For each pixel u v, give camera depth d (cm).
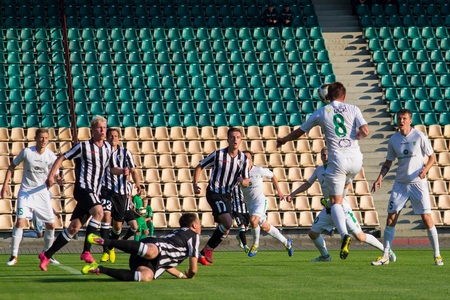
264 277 3841
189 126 9056
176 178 8506
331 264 4828
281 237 5516
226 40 10438
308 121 4209
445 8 11431
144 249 3419
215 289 3238
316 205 8400
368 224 8144
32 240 7481
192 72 9919
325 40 10669
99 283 3431
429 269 4384
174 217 8062
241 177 4744
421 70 10288
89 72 9650
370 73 10175
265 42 10419
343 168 4181
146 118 9125
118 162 5150
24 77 9425
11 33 10000
